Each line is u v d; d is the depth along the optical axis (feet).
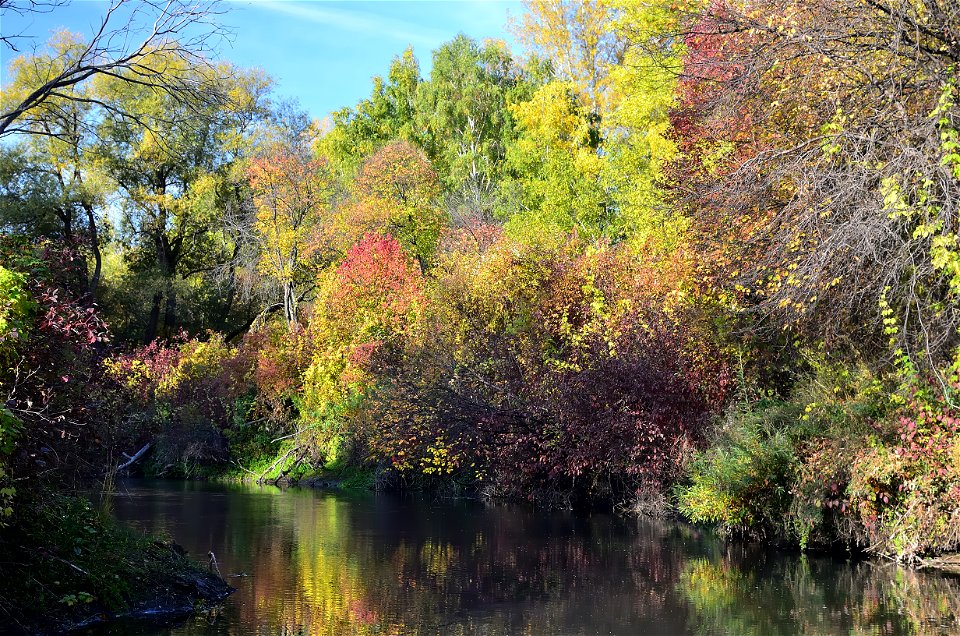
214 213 145.79
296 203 122.83
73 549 28.60
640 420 54.80
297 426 95.20
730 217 42.60
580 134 104.99
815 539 41.93
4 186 129.08
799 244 36.27
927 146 30.71
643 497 57.67
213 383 100.42
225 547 43.55
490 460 66.23
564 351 62.64
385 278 94.99
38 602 26.21
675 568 37.68
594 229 93.81
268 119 143.23
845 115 34.32
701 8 43.39
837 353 43.62
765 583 34.12
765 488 43.96
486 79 164.86
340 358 91.86
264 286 136.46
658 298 58.29
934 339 34.42
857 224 31.99
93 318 28.96
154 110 113.70
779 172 36.32
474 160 151.84
